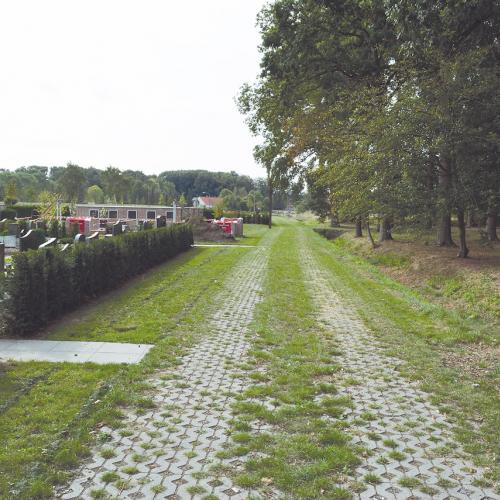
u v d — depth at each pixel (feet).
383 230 90.63
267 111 89.92
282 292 41.34
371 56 71.46
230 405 17.26
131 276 47.62
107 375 19.89
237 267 57.57
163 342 24.94
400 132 50.93
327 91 78.38
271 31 74.54
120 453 13.83
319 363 22.52
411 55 63.21
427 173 54.60
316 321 31.19
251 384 19.51
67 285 31.17
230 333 27.55
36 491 11.76
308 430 15.46
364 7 67.82
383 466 13.39
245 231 137.69
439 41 58.39
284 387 19.30
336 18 69.67
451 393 18.92
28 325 26.11
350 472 13.01
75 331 26.89
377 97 64.64
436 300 44.62
